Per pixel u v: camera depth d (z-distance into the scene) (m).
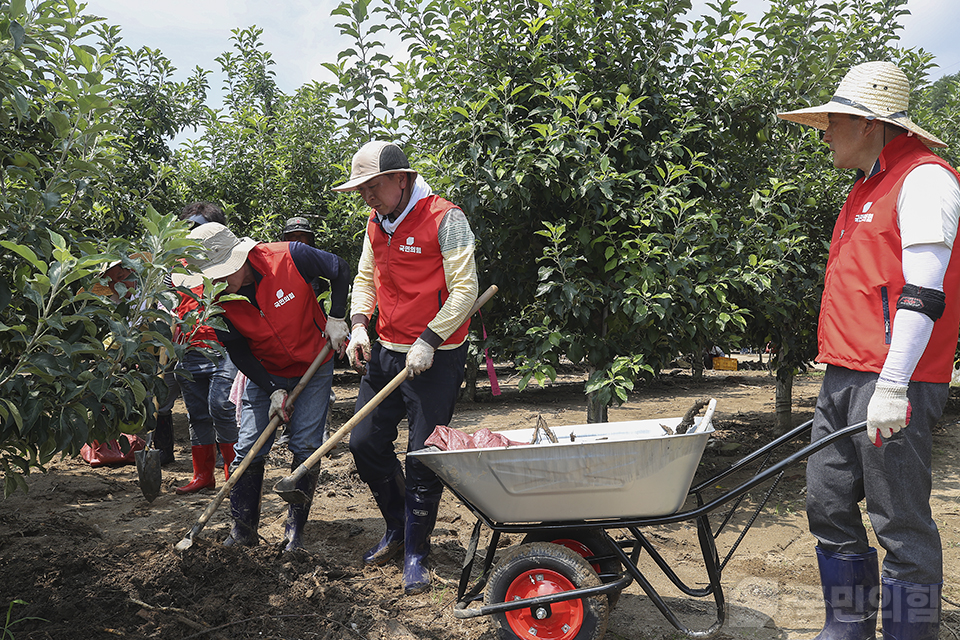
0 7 2.43
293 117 9.53
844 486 2.59
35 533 3.93
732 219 5.44
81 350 2.26
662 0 5.02
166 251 2.48
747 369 17.83
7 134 2.85
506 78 4.59
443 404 3.26
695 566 3.68
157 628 2.77
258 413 3.66
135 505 4.66
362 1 4.79
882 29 6.50
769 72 5.58
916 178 2.32
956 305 2.37
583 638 2.56
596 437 3.14
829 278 2.66
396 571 3.54
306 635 2.80
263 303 3.45
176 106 8.74
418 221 3.21
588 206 4.79
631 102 4.55
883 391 2.24
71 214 2.97
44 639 2.61
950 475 5.61
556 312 4.63
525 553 2.62
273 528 4.16
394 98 5.11
